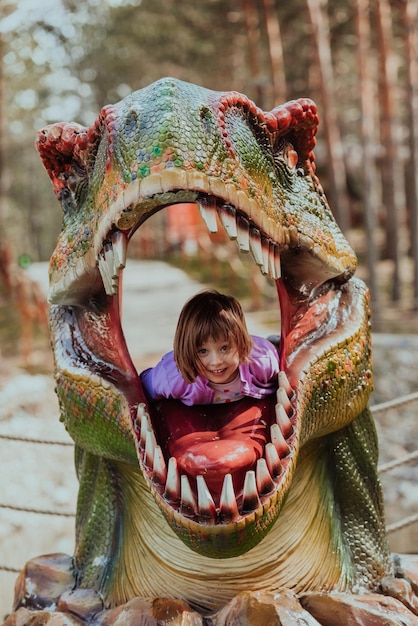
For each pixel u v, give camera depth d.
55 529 6.59
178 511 1.72
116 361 2.05
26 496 7.19
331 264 2.03
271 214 1.82
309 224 1.99
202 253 20.91
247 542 1.71
